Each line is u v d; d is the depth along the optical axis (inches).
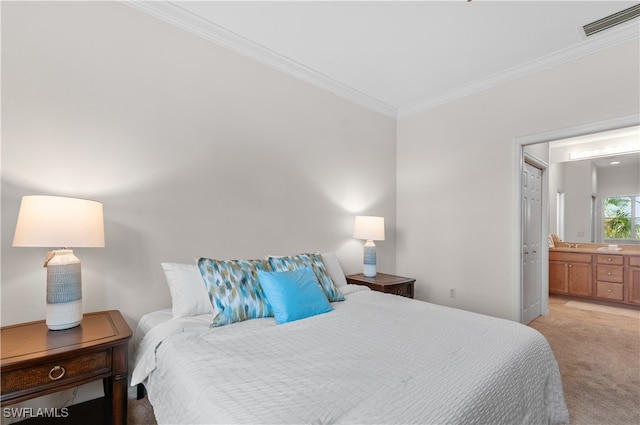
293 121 111.4
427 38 93.9
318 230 118.8
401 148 153.2
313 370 45.0
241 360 48.6
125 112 76.2
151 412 68.7
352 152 132.6
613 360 99.0
